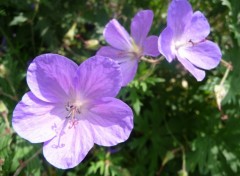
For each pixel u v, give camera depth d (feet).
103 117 0.25
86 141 0.25
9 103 0.35
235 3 0.37
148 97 0.42
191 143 0.40
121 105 0.24
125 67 0.32
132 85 0.35
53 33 0.39
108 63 0.23
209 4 0.39
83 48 0.40
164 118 0.41
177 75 0.41
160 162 0.42
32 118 0.24
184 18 0.29
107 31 0.32
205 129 0.41
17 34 0.41
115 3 0.41
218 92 0.34
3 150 0.30
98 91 0.24
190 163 0.39
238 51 0.38
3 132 0.31
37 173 0.32
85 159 0.38
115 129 0.24
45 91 0.24
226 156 0.39
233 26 0.37
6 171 0.30
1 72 0.35
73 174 0.36
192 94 0.42
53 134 0.25
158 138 0.40
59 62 0.23
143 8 0.42
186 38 0.30
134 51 0.32
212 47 0.30
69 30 0.38
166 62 0.38
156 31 0.39
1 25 0.40
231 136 0.40
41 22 0.39
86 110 0.26
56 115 0.25
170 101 0.42
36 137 0.24
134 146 0.39
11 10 0.40
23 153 0.32
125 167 0.39
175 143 0.40
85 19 0.39
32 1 0.38
